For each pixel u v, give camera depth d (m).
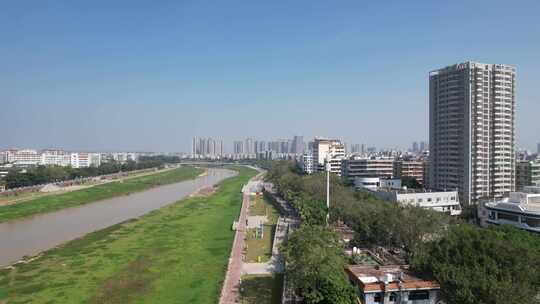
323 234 84.00
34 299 86.50
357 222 114.56
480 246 71.62
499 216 125.25
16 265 111.94
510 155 197.12
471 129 191.38
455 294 65.06
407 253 100.88
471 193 191.62
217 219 184.75
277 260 112.44
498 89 193.38
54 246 135.12
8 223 177.25
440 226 100.38
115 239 143.38
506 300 58.50
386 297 71.56
